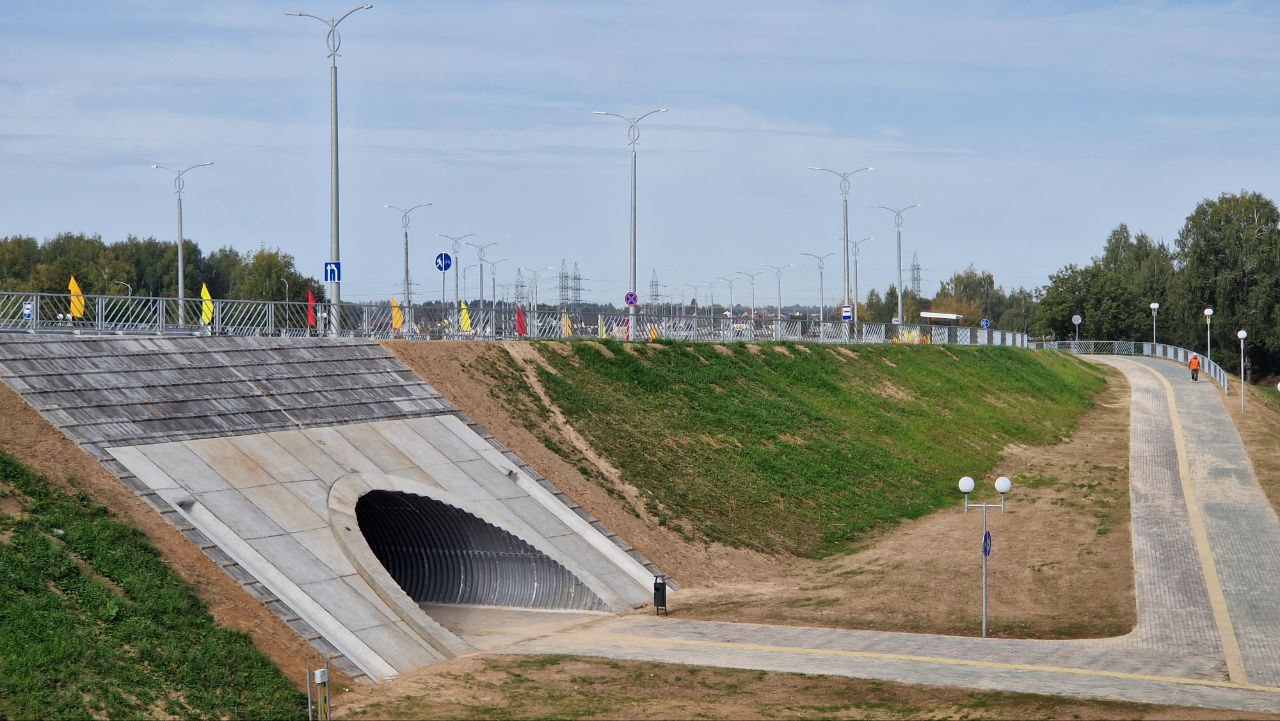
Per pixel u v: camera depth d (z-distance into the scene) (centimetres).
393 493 4078
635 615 4025
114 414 3681
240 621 3089
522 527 4206
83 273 11312
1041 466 6744
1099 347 14325
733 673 3300
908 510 5684
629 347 6412
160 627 2898
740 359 7081
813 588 4400
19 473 3197
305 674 3002
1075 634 3706
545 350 5853
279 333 5266
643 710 2967
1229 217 14675
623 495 4872
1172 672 3275
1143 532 5019
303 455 4006
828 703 3034
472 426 4819
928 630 3784
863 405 7144
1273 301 14138
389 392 4744
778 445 5972
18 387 3553
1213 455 6650
